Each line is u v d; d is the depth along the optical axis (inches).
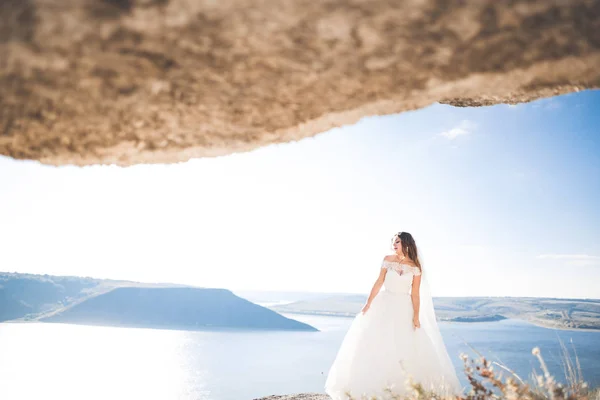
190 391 4790.8
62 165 78.0
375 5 48.2
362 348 194.9
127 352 7396.7
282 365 6284.5
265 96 63.4
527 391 89.0
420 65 58.5
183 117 66.5
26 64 51.0
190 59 53.9
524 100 117.6
